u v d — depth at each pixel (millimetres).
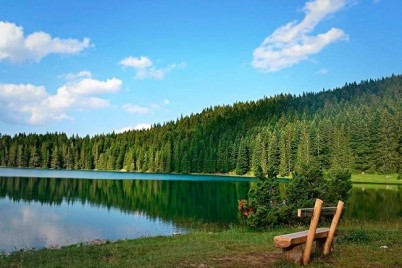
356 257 11281
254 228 22562
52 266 11398
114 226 30203
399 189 66250
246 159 137625
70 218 34094
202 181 97875
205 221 32781
